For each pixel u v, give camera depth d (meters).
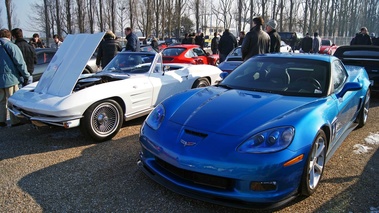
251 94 3.25
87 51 4.42
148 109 4.85
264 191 2.39
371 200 2.73
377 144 4.14
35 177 3.17
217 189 2.47
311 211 2.58
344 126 3.73
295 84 3.41
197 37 15.56
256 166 2.34
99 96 4.04
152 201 2.72
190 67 5.96
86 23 32.72
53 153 3.82
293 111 2.76
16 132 4.69
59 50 5.00
